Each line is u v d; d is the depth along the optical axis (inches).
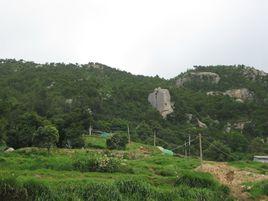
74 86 4020.7
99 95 3986.2
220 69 6205.7
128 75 5664.4
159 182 1230.9
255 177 1562.5
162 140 3292.3
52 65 5447.8
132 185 1045.8
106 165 1391.5
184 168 1713.8
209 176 1254.9
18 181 906.7
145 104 4229.8
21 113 2672.2
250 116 4293.8
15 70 5036.9
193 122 4092.0
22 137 2284.7
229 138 3543.3
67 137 2380.7
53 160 1430.9
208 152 2982.3
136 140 3235.7
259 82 5674.2
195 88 5659.5
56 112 3248.0
